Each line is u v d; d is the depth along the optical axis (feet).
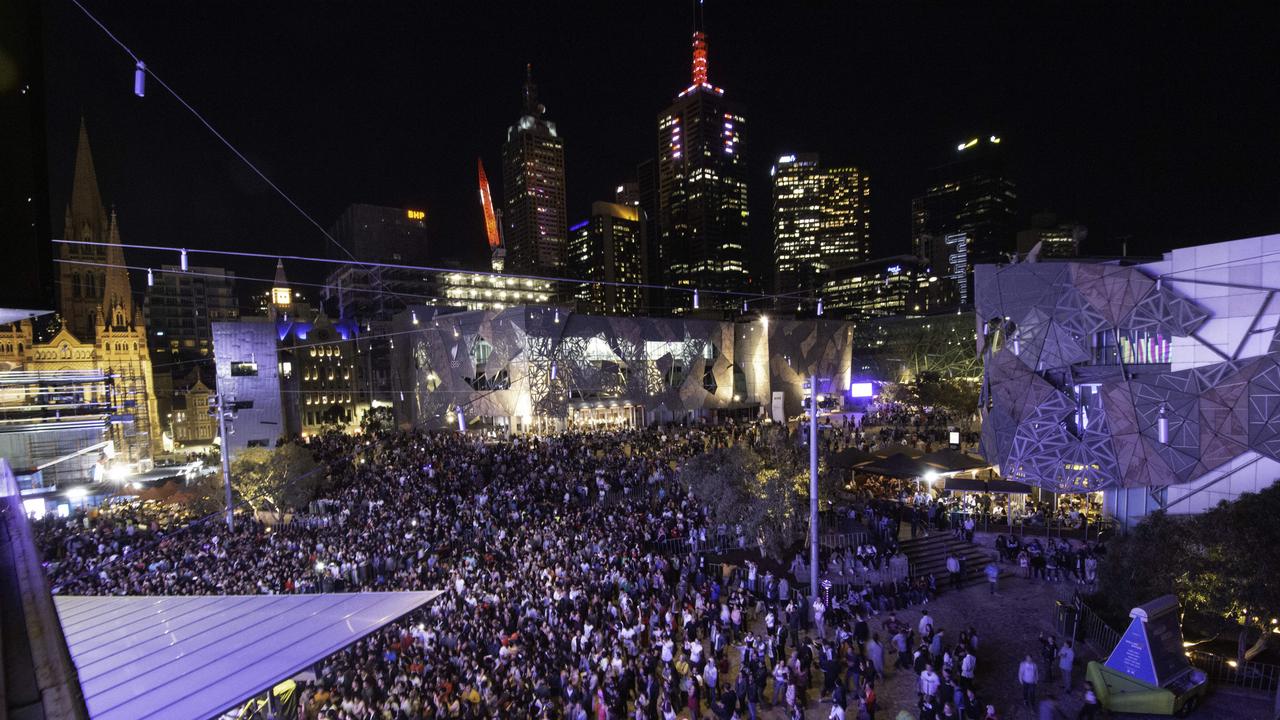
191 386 379.96
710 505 92.68
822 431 199.82
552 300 613.93
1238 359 93.25
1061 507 113.80
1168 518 66.44
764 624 75.20
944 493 125.39
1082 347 105.91
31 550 15.37
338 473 142.82
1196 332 96.73
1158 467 98.27
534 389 225.15
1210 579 58.49
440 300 547.90
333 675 59.72
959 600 83.10
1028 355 111.75
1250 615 56.65
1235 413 92.89
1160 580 61.87
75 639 39.42
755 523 84.84
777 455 94.84
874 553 86.69
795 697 53.52
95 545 103.40
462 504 111.45
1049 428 108.37
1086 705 53.57
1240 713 54.90
